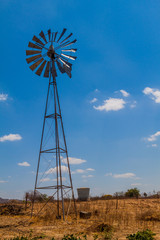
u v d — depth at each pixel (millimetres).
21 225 18891
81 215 22781
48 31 26609
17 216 24391
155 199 32438
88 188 36719
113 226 16016
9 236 14094
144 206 27391
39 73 27453
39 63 27531
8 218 22266
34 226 18547
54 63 27625
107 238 12633
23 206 29172
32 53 27078
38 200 35031
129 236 11820
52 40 27078
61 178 24094
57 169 26984
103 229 14766
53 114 26078
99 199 36469
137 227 16406
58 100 26781
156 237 12453
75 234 14023
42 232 15422
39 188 24656
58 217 23000
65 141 26141
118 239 12422
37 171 25156
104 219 20469
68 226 18031
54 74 27234
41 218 23016
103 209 25750
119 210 25062
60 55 27531
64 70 26797
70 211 26266
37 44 26859
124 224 17766
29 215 25094
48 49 27359
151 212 21328
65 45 27125
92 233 14250
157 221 18844
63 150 25719
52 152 25359
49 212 24766
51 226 18203
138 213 22875
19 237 13539
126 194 41812
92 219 21438
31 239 12789
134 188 41812
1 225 18203
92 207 27234
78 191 36719
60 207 27688
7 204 29000
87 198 36250
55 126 25969
